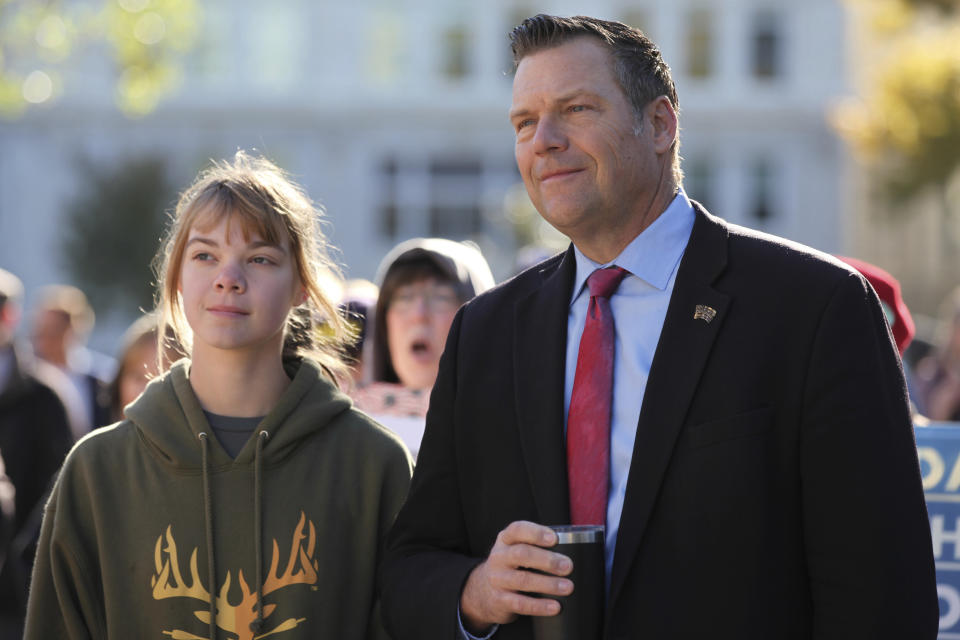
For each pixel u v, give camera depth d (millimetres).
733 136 31750
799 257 2459
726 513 2312
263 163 3238
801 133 31672
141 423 2809
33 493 5883
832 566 2293
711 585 2307
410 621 2572
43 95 18219
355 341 3902
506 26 31547
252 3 31391
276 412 2836
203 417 2811
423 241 4539
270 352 2912
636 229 2588
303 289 2982
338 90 31562
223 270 2781
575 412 2525
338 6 31453
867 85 28547
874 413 2303
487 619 2439
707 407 2383
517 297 2762
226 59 31500
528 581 2283
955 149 24719
